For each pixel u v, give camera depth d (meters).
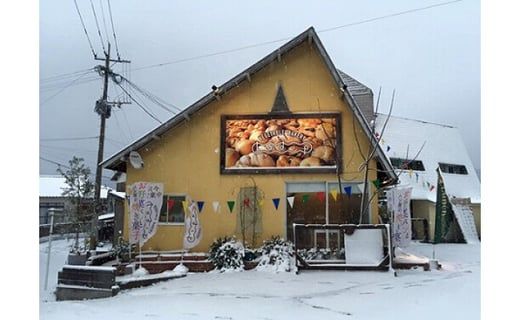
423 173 24.89
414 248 17.84
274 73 12.29
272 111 12.12
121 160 11.97
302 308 6.79
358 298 7.41
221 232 11.70
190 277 9.83
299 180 11.77
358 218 11.49
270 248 10.83
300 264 9.99
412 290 7.99
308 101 12.12
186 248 11.15
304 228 10.21
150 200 10.26
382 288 8.23
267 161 11.91
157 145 12.11
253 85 12.27
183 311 6.63
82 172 15.79
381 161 11.48
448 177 26.17
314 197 11.74
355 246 10.02
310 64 12.29
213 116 12.21
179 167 12.01
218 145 12.08
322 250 10.96
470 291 7.75
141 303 7.25
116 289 8.45
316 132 11.95
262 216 11.69
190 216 11.01
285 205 11.71
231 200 11.82
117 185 21.16
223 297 7.66
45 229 23.94
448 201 20.92
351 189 11.68
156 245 11.69
